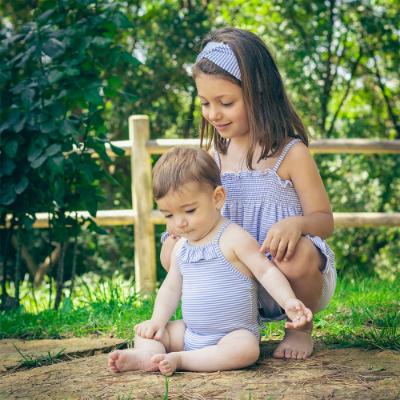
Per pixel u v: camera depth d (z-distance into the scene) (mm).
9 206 4855
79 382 2557
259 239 2949
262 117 2904
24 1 9617
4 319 4070
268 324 3469
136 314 3859
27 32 4664
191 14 9555
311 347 2848
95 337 3584
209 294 2734
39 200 4848
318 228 2854
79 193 4887
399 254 9375
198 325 2756
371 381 2420
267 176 2932
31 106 4504
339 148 5973
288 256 2721
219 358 2607
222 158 3117
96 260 9484
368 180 9156
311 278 2768
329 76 9812
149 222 6004
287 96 3057
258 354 2654
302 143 2959
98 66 4777
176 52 9445
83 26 4586
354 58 10328
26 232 5125
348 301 4074
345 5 9602
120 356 2629
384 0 9898
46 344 3363
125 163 9742
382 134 10727
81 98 4746
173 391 2373
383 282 4879
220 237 2754
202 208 2697
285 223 2770
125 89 9602
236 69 2865
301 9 9633
